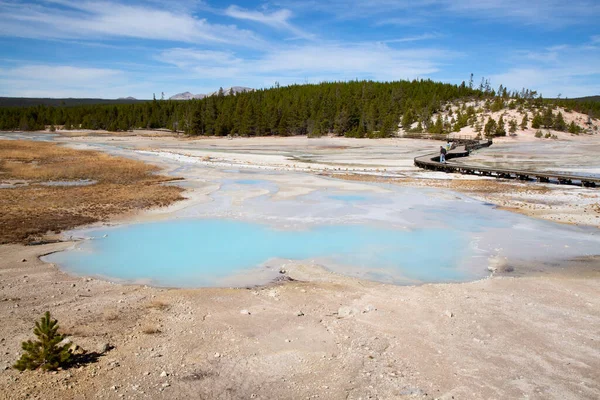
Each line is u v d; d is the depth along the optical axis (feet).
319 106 389.19
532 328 34.78
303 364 29.19
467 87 529.04
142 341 31.91
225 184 113.29
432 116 417.69
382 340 32.68
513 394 26.03
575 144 287.28
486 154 219.20
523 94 495.41
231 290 43.50
